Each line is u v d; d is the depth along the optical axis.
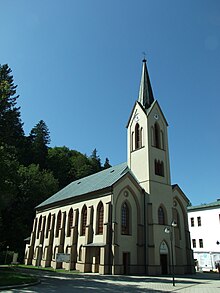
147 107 49.00
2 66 54.03
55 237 49.91
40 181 76.38
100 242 37.84
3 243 62.88
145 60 54.62
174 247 40.66
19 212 69.56
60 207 51.50
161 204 42.03
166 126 49.09
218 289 20.73
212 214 59.50
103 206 39.59
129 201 40.12
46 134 109.31
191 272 42.09
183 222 45.91
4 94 34.97
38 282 22.44
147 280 27.80
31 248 57.12
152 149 44.69
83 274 34.50
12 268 42.53
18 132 86.31
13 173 30.22
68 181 94.38
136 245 38.56
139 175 44.03
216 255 56.34
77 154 113.31
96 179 50.72
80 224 43.22
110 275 33.41
